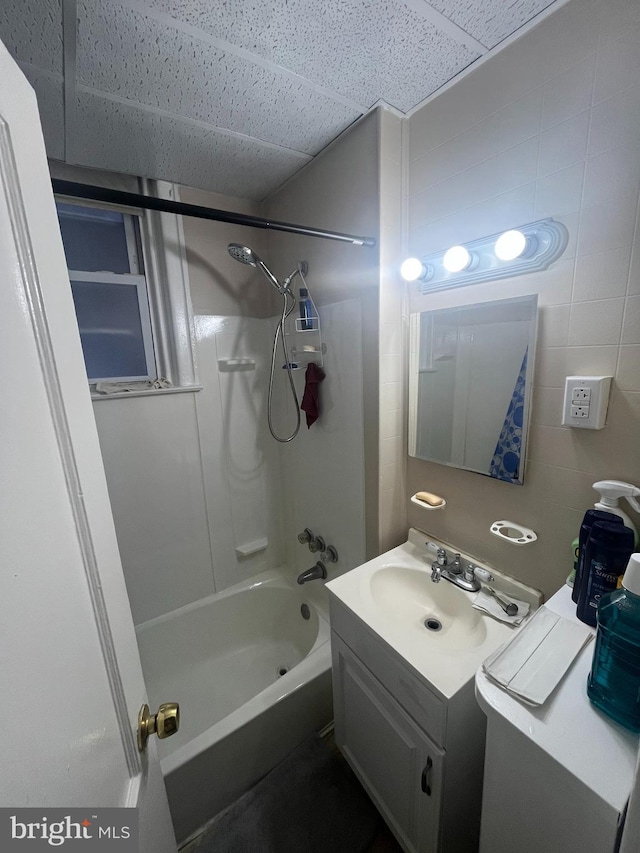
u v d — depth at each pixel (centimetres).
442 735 81
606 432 83
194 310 167
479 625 101
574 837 53
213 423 179
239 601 191
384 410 132
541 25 83
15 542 31
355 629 104
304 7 78
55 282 44
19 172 37
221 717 155
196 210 94
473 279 105
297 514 195
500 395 103
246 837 110
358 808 116
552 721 57
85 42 84
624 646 54
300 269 156
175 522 175
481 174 100
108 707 48
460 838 94
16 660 30
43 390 39
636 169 73
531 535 100
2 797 26
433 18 82
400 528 145
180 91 102
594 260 81
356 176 123
